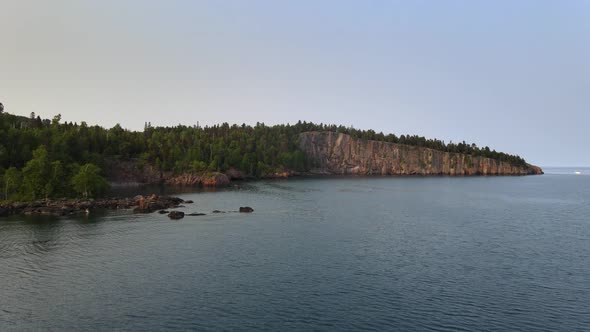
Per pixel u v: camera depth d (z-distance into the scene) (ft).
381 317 110.83
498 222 268.00
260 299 122.72
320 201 390.83
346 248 187.62
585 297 126.82
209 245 192.03
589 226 254.27
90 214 289.74
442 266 158.92
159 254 174.60
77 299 122.52
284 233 222.28
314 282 138.62
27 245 190.70
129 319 108.78
